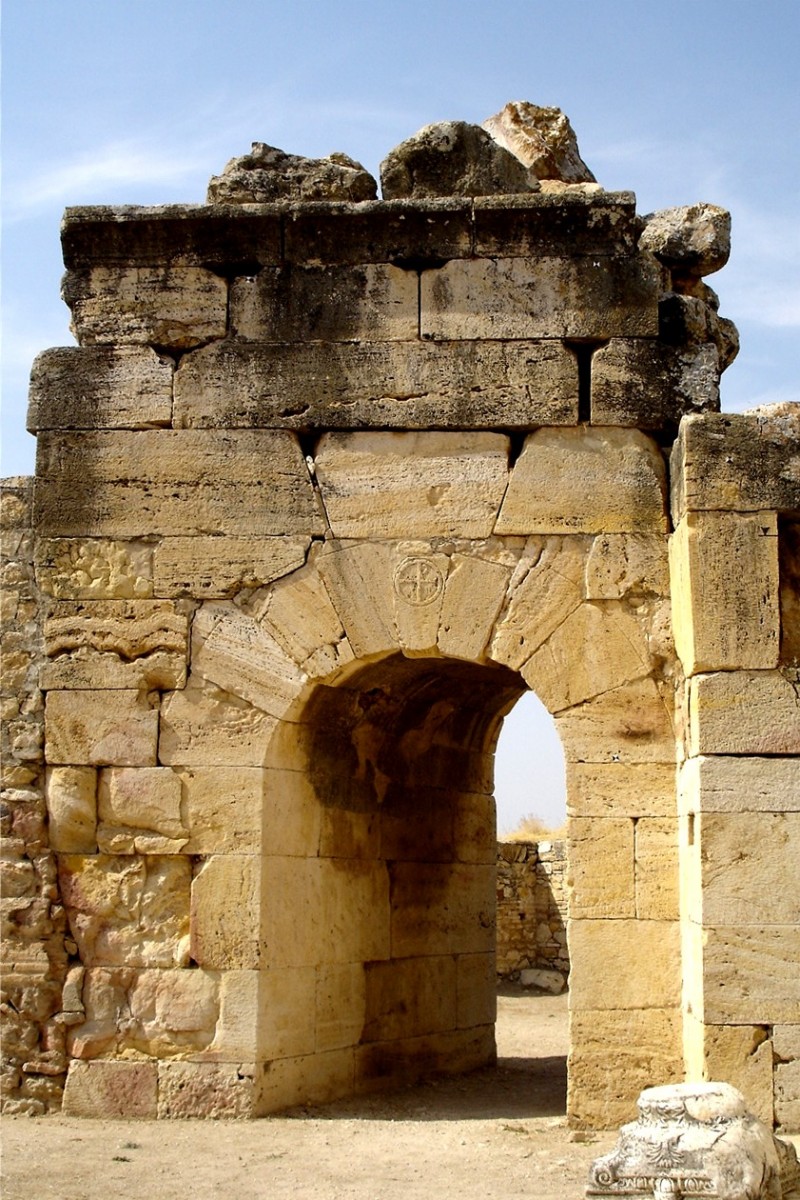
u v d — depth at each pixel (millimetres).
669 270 12375
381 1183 9164
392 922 13523
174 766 11688
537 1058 15711
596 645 11430
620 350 11773
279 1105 11477
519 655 11492
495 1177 9312
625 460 11633
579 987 10945
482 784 15539
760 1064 10086
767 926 10258
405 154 12695
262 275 12188
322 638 11688
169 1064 11281
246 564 11859
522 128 14141
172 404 12109
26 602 12133
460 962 14648
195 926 11414
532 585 11555
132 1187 9070
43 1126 10922
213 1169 9539
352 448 11906
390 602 11656
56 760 11820
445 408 11836
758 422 10938
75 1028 11492
